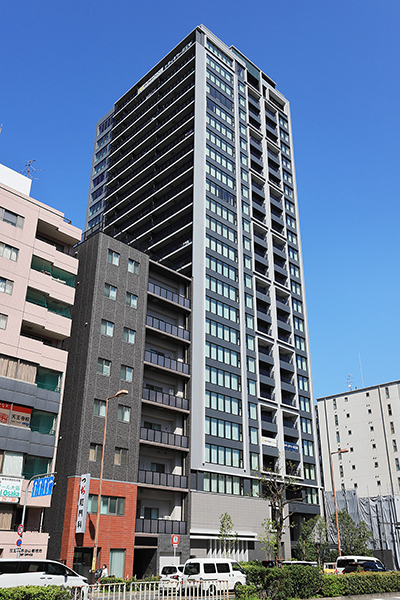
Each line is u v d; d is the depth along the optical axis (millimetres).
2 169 44875
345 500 88562
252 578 26203
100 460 42344
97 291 47219
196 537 48812
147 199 75500
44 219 44125
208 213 67812
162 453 50719
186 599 26250
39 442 38562
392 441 95750
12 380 38062
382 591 30422
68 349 46594
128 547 41844
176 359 56781
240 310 66250
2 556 33781
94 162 97062
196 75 75938
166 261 67938
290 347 74625
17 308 39906
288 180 89750
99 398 44000
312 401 74812
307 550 60969
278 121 93625
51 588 18203
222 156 74688
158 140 80500
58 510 40094
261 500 57562
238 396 60875
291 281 80812
